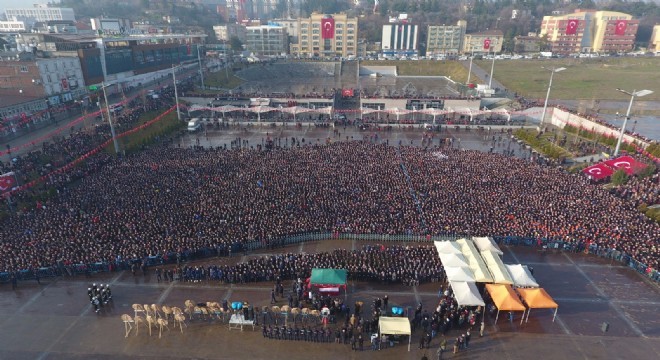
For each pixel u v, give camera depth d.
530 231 44.50
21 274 37.31
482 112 100.25
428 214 47.19
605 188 57.47
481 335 32.03
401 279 38.12
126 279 38.41
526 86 147.75
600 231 44.03
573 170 65.94
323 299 34.12
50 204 50.22
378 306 33.94
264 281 38.47
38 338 31.06
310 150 72.06
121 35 148.75
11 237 41.84
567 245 43.50
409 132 94.38
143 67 139.75
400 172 60.41
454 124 98.88
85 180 58.38
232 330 32.41
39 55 107.44
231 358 29.47
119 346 30.44
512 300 32.22
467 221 45.78
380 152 70.56
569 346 31.06
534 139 83.75
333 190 53.56
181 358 29.41
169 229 43.50
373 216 47.00
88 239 41.25
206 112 109.06
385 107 116.44
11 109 86.06
